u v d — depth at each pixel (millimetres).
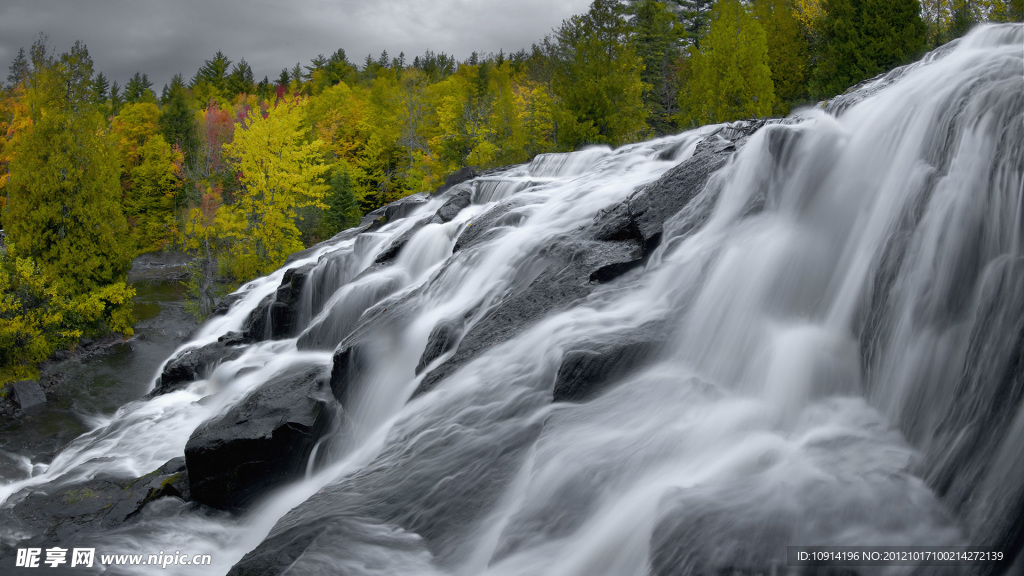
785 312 7035
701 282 7766
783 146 8312
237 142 38406
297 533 6070
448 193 21531
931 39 35062
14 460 16859
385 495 6465
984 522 4219
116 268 30000
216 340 18094
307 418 9109
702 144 10852
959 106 6660
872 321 6160
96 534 8461
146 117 66312
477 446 6750
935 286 5730
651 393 6488
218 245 37969
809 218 7762
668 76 50406
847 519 4504
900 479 4777
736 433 5711
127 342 29078
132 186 57812
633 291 8453
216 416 10375
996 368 4730
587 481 5605
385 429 8234
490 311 9344
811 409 5898
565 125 32219
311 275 17641
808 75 38750
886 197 6953
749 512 4637
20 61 42969
